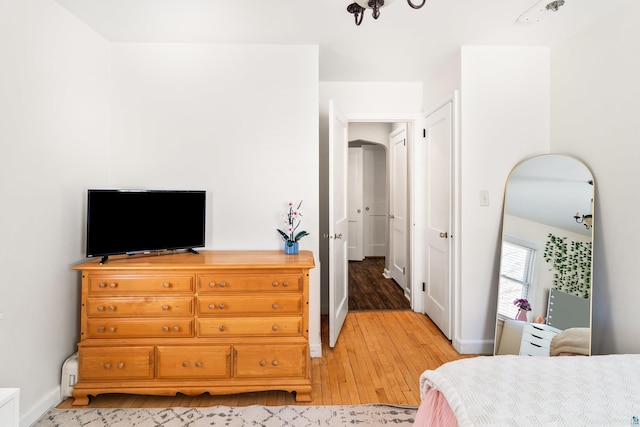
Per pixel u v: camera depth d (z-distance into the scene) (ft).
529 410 3.20
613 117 7.04
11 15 5.71
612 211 7.09
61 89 6.89
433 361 8.50
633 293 6.66
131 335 6.79
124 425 6.01
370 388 7.27
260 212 8.78
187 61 8.61
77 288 7.43
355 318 11.60
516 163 8.93
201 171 8.68
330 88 11.69
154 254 7.98
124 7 6.90
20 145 5.92
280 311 6.92
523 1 6.73
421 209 12.03
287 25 7.70
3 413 3.92
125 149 8.54
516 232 8.51
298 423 6.08
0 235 5.57
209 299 6.84
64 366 6.78
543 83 8.92
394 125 16.39
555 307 7.71
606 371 3.94
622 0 6.64
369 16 7.31
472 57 8.83
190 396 6.99
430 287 11.38
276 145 8.75
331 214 9.18
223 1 6.71
